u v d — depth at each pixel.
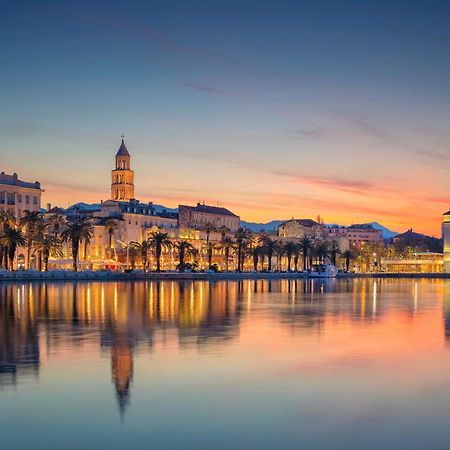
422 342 40.59
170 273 179.25
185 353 35.59
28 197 196.75
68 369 30.78
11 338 41.66
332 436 21.11
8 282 135.00
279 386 27.41
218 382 28.08
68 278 149.88
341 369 31.08
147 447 20.06
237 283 156.62
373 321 54.84
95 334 44.00
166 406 24.30
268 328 48.31
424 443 20.55
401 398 25.59
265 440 20.70
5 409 23.83
